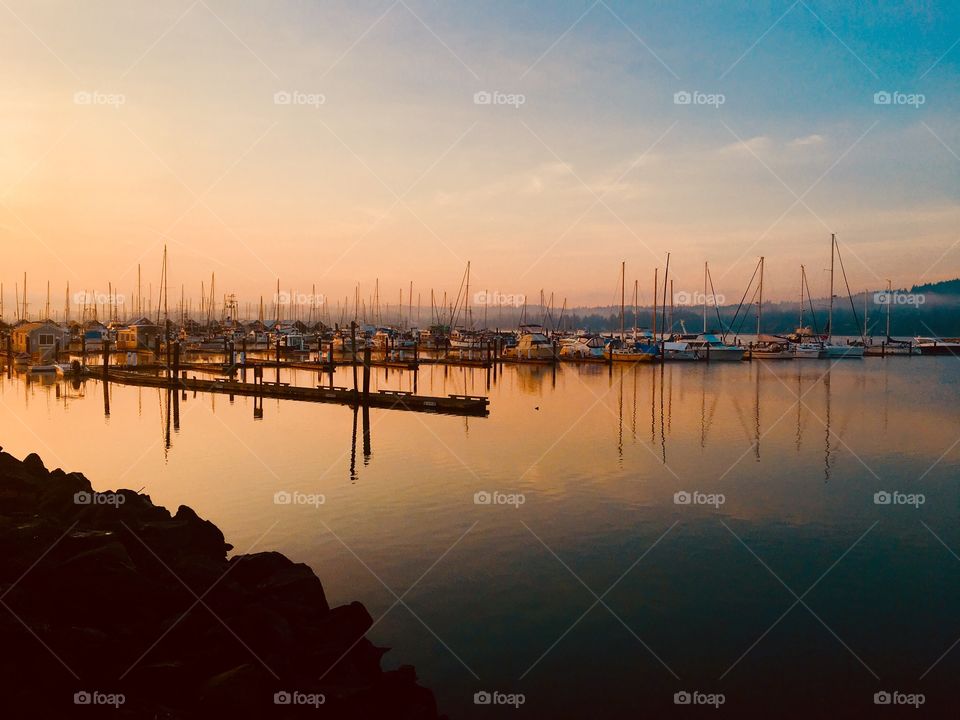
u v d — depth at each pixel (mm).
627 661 13156
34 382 67000
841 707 11758
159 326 104688
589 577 17188
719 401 55062
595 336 117938
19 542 12047
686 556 18734
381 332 130500
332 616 13141
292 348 107500
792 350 112375
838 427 41375
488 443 35812
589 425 42344
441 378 78438
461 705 11672
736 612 15297
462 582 16797
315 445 34844
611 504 23859
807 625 14703
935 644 13906
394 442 35875
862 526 21500
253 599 12805
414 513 22531
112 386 64062
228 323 148000
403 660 13094
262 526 20938
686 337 126250
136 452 32531
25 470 18016
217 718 8852
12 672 8414
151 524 15211
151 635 10422
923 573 17609
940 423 42875
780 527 21375
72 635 9352
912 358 114312
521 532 20625
